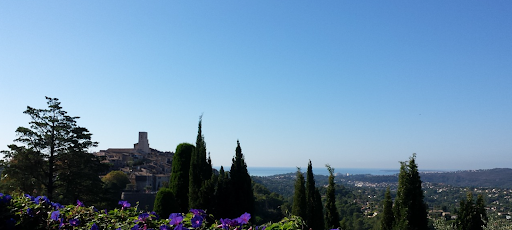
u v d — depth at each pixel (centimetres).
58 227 558
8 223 546
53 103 2817
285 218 559
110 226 552
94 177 2897
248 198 1612
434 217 4819
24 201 603
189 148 1759
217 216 1501
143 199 3253
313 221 1538
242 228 525
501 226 4956
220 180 1554
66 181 2769
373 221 4059
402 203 1261
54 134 2803
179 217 514
